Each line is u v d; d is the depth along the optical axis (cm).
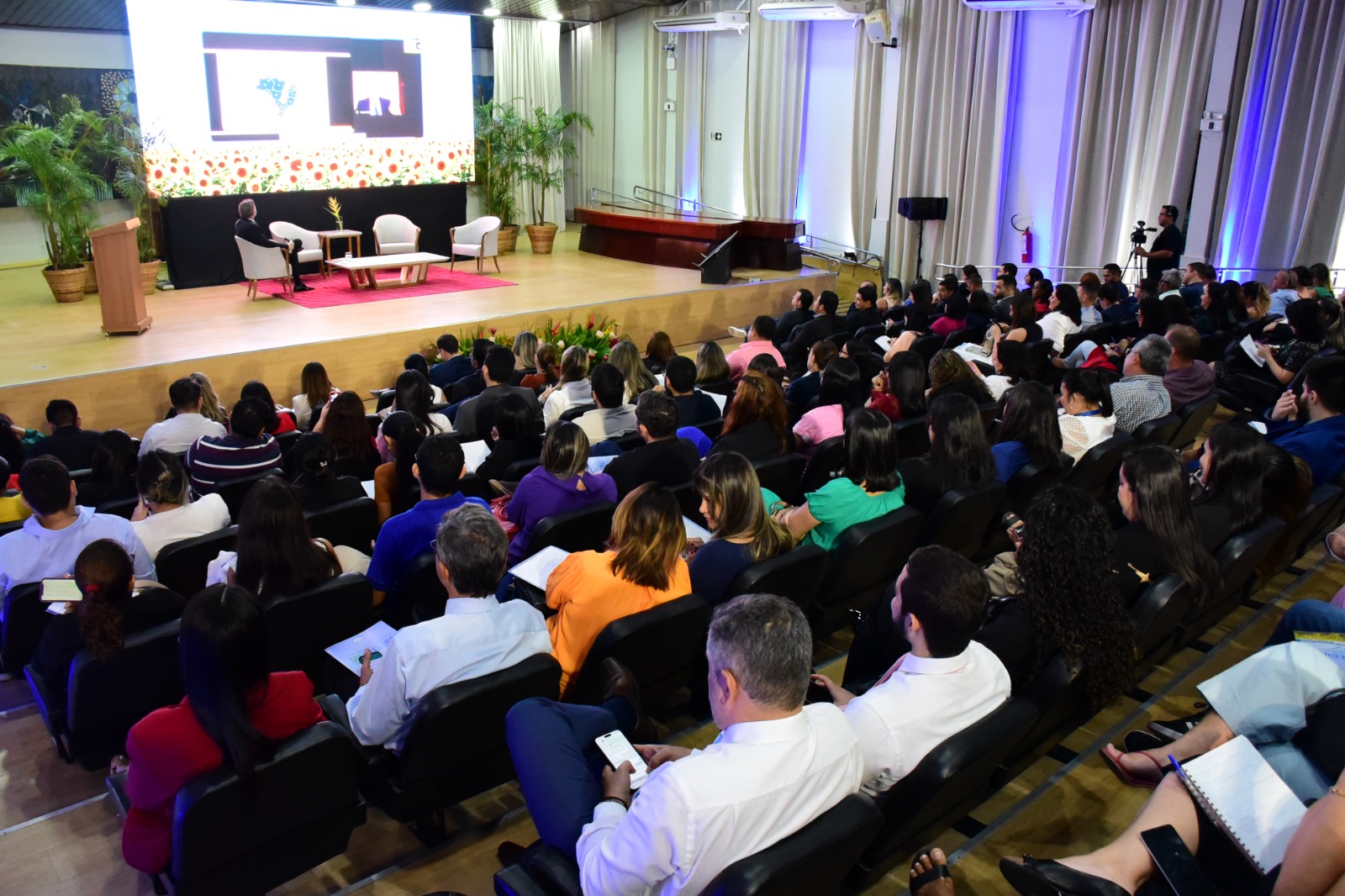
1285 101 923
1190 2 954
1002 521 386
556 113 1451
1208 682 217
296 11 1090
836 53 1282
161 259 1071
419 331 848
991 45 1105
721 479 283
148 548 339
